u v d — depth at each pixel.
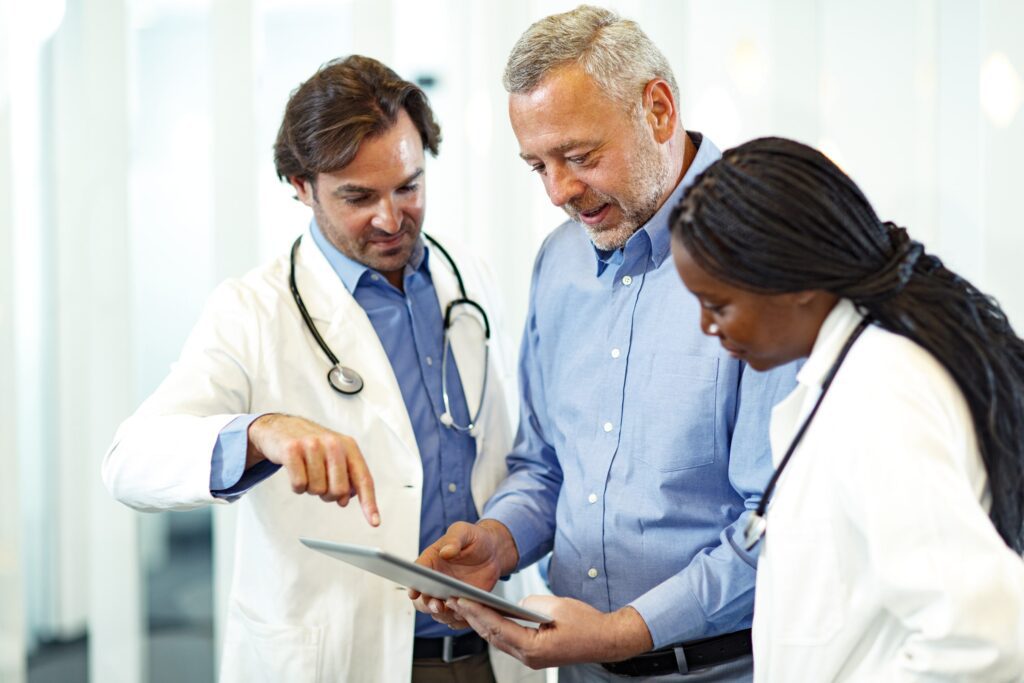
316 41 2.17
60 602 2.09
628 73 1.27
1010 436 0.93
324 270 1.51
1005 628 0.83
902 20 2.04
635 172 1.29
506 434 1.64
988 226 2.04
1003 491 0.93
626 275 1.38
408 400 1.52
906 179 2.07
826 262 0.93
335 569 1.42
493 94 2.12
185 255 2.12
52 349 2.06
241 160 2.06
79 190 2.03
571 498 1.41
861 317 0.97
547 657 1.21
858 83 2.07
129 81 2.05
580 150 1.27
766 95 2.08
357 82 1.38
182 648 2.19
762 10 2.07
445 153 2.17
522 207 2.13
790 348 1.01
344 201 1.42
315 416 1.45
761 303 0.96
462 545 1.35
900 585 0.86
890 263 0.95
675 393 1.32
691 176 1.37
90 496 2.06
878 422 0.89
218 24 2.05
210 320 1.44
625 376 1.37
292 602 1.40
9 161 1.98
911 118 2.05
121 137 2.04
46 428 2.07
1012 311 2.04
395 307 1.54
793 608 1.00
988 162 2.03
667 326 1.34
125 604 2.07
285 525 1.41
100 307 2.04
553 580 1.43
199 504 1.31
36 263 2.06
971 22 2.04
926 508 0.86
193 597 2.24
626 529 1.34
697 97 2.11
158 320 2.12
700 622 1.24
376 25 2.08
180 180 2.11
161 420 1.31
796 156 0.95
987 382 0.92
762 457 1.24
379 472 1.45
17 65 2.00
